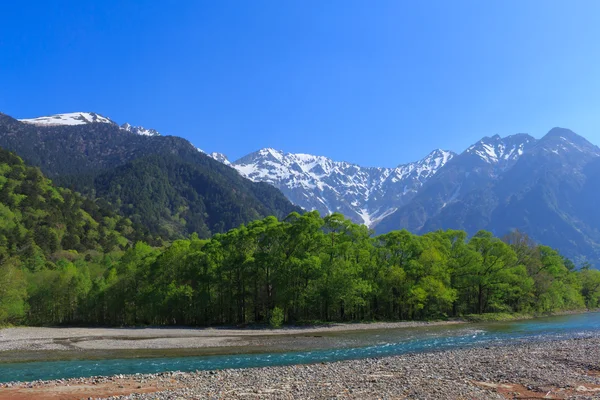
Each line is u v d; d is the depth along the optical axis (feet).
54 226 563.89
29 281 298.35
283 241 236.22
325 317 239.50
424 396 67.36
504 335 173.37
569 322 239.09
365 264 249.96
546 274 311.88
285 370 92.89
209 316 249.75
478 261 274.57
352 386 75.00
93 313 281.54
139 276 267.80
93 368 104.73
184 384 79.56
